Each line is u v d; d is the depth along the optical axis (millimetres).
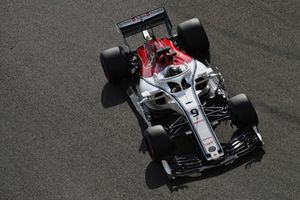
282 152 50812
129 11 67875
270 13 64438
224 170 50156
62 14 69062
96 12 68438
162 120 54500
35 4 71000
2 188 53188
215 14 65438
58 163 54188
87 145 55125
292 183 48500
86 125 56938
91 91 60062
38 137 56812
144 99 52062
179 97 51469
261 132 52688
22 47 66312
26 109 59656
